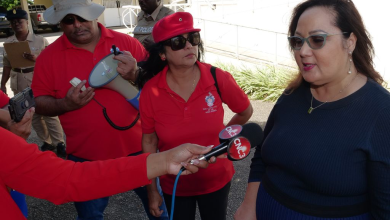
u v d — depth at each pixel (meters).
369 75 1.67
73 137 2.93
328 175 1.58
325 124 1.64
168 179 2.48
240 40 10.49
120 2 24.52
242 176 4.44
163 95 2.36
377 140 1.49
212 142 2.38
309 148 1.64
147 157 1.54
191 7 11.73
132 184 1.51
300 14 1.71
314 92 1.74
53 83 2.92
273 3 9.47
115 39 3.04
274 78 7.61
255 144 1.70
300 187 1.71
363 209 1.63
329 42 1.55
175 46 2.21
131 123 2.91
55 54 2.89
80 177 1.46
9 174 1.39
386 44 7.12
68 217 3.87
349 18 1.55
